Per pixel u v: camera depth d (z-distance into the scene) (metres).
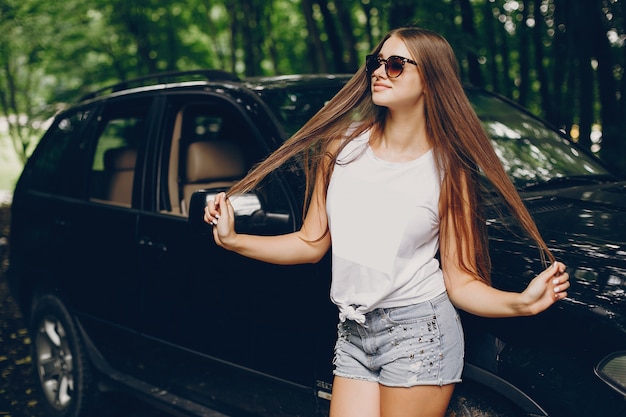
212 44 14.45
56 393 4.01
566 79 8.96
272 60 12.78
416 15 7.29
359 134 2.10
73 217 3.82
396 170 2.01
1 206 12.55
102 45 12.52
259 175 2.20
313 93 3.25
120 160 3.79
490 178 2.01
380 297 2.00
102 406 3.87
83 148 4.01
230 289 2.92
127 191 3.68
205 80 3.48
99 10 12.65
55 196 4.05
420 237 2.00
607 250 2.22
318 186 2.18
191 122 3.60
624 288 2.05
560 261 2.19
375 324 2.05
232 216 2.19
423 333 2.01
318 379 2.60
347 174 2.07
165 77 3.76
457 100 2.01
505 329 2.15
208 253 3.03
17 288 4.22
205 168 3.52
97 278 3.62
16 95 13.58
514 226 2.45
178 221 3.23
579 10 6.38
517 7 8.77
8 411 4.21
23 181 4.42
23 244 4.16
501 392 2.15
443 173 2.00
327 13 8.75
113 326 3.55
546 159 3.26
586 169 3.29
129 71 13.16
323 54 8.74
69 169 4.04
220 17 13.78
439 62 1.99
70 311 3.83
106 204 3.69
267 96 3.15
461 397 2.27
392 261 1.98
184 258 3.14
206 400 3.11
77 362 3.82
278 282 2.73
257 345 2.82
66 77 12.70
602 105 6.87
